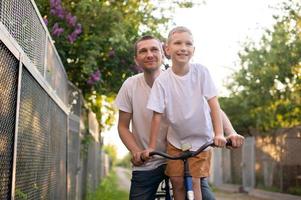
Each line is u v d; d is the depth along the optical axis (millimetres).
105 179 26422
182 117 3877
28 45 3947
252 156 17750
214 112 3834
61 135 6551
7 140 3209
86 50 9141
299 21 13906
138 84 4422
